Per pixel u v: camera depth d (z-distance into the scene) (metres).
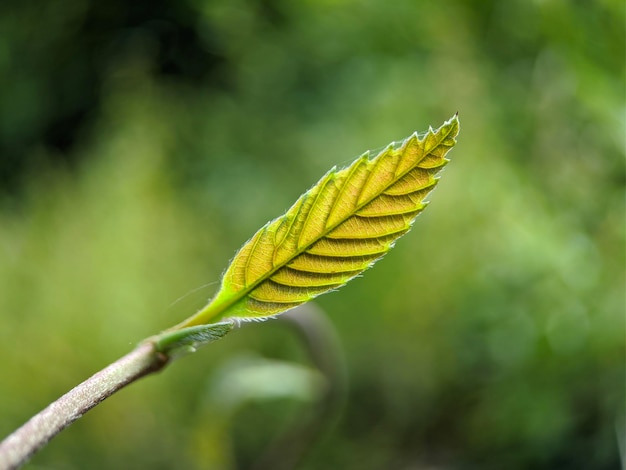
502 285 1.08
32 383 1.14
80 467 1.07
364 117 1.50
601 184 0.88
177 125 1.75
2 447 0.17
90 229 1.30
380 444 1.16
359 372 1.19
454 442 1.14
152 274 1.26
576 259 0.91
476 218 1.16
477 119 1.02
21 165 2.05
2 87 2.08
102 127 1.94
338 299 1.22
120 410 1.09
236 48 1.80
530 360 1.03
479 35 0.92
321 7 1.25
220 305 0.21
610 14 0.67
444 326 1.18
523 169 0.94
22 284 1.22
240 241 1.40
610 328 0.93
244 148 1.70
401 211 0.20
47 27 2.06
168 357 0.20
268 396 0.70
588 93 0.72
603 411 0.97
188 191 1.59
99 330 1.18
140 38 1.98
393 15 1.07
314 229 0.20
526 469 1.04
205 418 0.72
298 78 1.73
